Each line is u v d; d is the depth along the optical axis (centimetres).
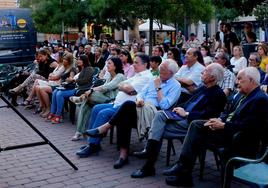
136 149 659
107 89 716
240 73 458
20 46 1622
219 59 704
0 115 978
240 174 401
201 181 520
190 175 499
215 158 566
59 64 1005
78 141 724
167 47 1171
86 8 2438
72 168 578
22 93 1091
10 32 1599
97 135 592
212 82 523
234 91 679
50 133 789
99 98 710
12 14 1606
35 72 1088
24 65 1628
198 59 695
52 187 512
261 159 384
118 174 550
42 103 948
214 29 3725
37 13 2628
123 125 578
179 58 863
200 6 1627
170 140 575
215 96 517
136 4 1552
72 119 871
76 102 748
